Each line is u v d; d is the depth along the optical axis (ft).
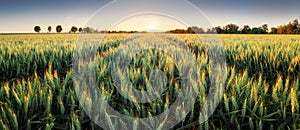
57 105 9.80
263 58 19.19
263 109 8.94
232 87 10.18
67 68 17.40
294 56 19.07
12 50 22.58
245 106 8.39
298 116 8.41
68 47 25.90
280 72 15.31
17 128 7.98
